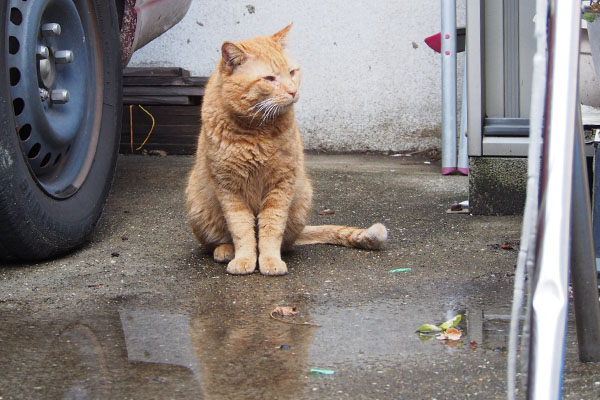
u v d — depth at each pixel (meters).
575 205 2.02
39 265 3.44
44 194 3.38
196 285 3.11
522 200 4.42
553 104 1.38
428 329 2.49
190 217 3.66
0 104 3.06
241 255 3.36
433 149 7.34
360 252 3.67
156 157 6.73
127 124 6.94
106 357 2.27
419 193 5.19
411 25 7.19
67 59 3.58
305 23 7.34
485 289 2.99
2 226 3.15
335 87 7.42
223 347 2.36
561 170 1.34
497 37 4.40
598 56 3.37
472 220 4.33
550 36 1.43
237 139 3.33
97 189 3.85
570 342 2.33
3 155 3.06
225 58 3.32
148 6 4.53
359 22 7.27
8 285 3.11
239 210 3.46
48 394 1.99
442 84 5.91
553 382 1.27
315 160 6.89
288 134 3.42
